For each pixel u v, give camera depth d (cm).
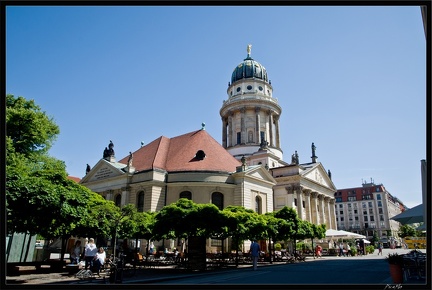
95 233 2848
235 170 5156
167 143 5872
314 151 8581
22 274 2267
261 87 8875
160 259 3644
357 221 15188
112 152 5534
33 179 1967
